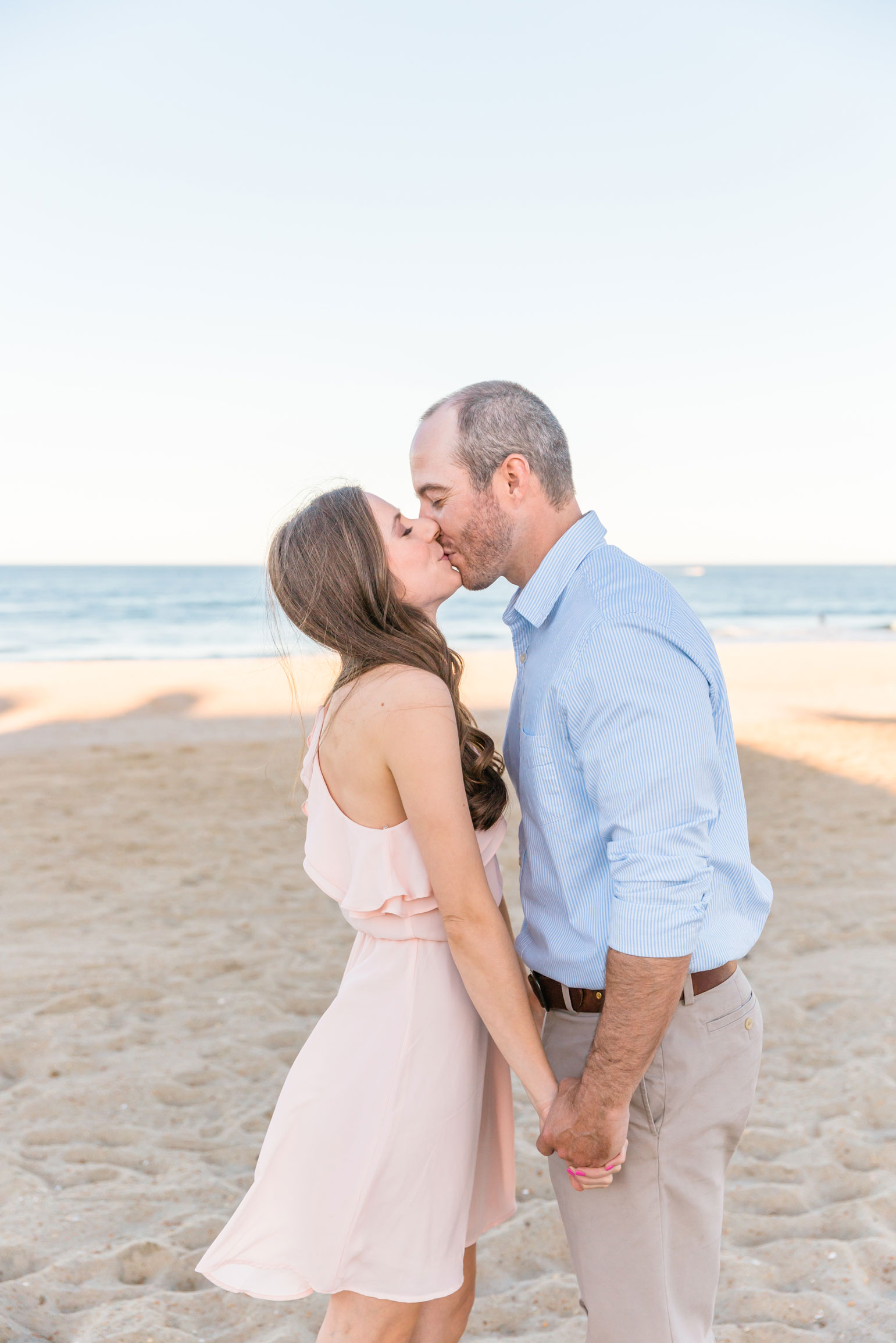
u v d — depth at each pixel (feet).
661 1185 5.35
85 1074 12.12
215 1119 11.17
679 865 4.78
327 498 5.70
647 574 5.36
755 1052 5.63
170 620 152.46
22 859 22.02
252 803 27.55
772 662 73.46
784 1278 8.09
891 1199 9.00
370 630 5.48
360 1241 5.37
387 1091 5.41
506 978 5.27
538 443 5.64
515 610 5.67
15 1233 8.90
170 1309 7.91
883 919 16.94
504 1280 8.43
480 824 5.68
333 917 18.17
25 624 145.89
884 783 28.71
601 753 4.94
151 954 16.25
